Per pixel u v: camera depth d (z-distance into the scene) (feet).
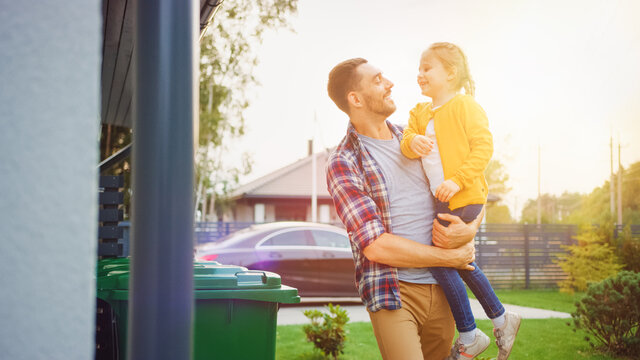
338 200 8.16
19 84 4.61
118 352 8.48
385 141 8.56
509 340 8.38
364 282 8.02
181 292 4.54
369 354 18.72
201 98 67.26
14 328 4.49
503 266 49.24
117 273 8.98
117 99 21.53
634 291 19.16
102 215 13.69
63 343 4.54
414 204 8.31
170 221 4.53
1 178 4.54
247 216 111.45
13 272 4.51
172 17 4.65
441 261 7.64
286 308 31.58
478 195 8.01
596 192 149.18
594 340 21.66
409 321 7.91
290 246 30.55
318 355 18.33
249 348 8.56
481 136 8.00
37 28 4.66
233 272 8.91
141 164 4.57
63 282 4.56
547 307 34.76
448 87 8.60
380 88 8.27
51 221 4.58
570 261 46.37
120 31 14.07
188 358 4.55
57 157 4.62
